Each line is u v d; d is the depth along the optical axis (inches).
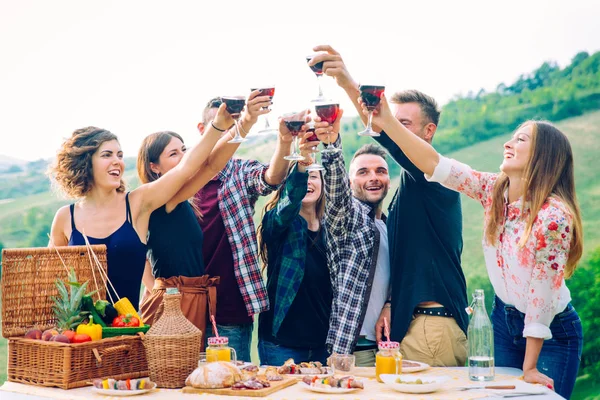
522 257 125.7
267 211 167.8
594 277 526.3
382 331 159.3
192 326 125.2
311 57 145.3
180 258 156.7
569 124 601.6
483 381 121.3
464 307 155.3
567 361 131.4
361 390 116.0
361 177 166.1
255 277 164.2
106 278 137.6
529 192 126.7
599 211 553.9
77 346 121.3
